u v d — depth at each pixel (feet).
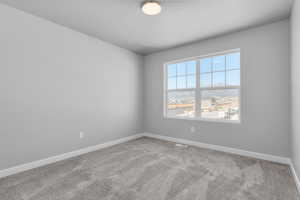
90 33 9.93
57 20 8.30
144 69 14.56
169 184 6.22
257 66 8.87
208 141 10.82
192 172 7.22
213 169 7.51
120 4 6.89
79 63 9.70
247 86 9.18
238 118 9.82
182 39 10.81
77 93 9.59
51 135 8.38
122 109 12.56
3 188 5.91
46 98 8.19
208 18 8.06
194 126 11.50
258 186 6.05
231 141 9.82
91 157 9.14
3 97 6.79
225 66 10.34
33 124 7.71
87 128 10.11
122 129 12.54
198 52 11.26
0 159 6.71
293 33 6.73
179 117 12.42
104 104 11.19
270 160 8.45
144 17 8.00
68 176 6.86
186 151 10.16
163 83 13.29
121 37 10.56
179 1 6.65
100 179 6.61
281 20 8.17
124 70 12.76
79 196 5.45
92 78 10.44
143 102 14.56
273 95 8.41
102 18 8.11
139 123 14.15
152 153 9.81
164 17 7.98
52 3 6.79
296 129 6.24
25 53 7.44
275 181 6.40
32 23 7.66
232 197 5.39
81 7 7.11
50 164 8.12
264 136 8.68
